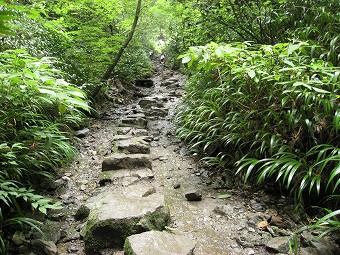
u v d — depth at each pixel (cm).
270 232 192
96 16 553
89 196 248
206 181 280
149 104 575
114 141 364
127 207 196
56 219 216
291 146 228
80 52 476
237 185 264
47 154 267
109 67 530
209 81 380
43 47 425
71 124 399
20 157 230
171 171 303
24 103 259
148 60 1199
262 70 261
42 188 255
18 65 238
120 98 645
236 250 176
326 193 212
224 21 390
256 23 391
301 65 254
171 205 234
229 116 291
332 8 337
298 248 169
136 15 530
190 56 256
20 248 176
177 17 542
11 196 206
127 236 177
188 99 437
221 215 218
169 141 396
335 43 280
